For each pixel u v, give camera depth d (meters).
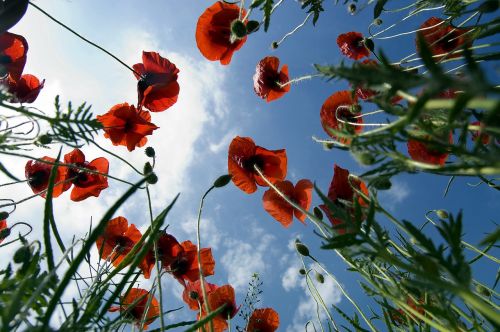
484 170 0.13
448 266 0.14
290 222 0.40
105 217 0.15
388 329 0.25
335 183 0.30
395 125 0.15
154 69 0.42
